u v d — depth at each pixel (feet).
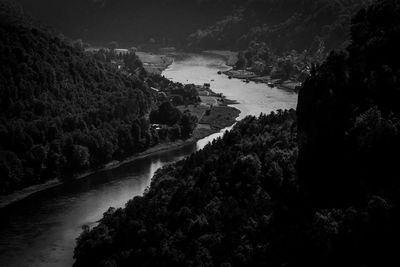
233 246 358.43
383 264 297.12
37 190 575.79
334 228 316.19
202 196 411.75
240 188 404.98
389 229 301.63
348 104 380.37
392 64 389.19
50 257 441.27
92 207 531.09
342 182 352.28
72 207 532.32
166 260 372.17
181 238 382.42
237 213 382.22
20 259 438.40
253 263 341.21
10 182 562.25
